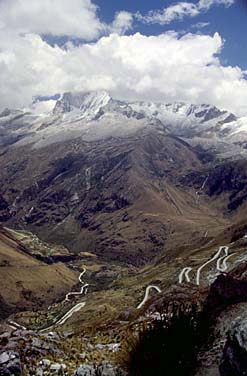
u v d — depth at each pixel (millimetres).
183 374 22984
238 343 21703
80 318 164875
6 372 24922
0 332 30250
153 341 24234
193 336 24547
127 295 190375
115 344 29828
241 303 28109
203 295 44281
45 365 26219
